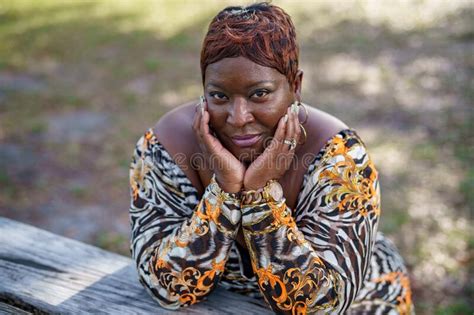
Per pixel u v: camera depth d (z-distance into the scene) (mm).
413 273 3852
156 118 7055
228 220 1513
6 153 6207
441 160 5461
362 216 1523
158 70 8945
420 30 10250
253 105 1419
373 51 9281
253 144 1476
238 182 1480
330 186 1519
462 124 6234
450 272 3844
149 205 1662
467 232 4277
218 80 1401
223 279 1755
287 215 1485
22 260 1889
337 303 1472
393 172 5277
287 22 1427
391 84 7730
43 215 4984
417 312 3475
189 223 1549
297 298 1475
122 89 8156
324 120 1599
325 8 12570
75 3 14938
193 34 11164
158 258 1559
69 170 5797
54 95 8023
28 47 10688
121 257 1917
